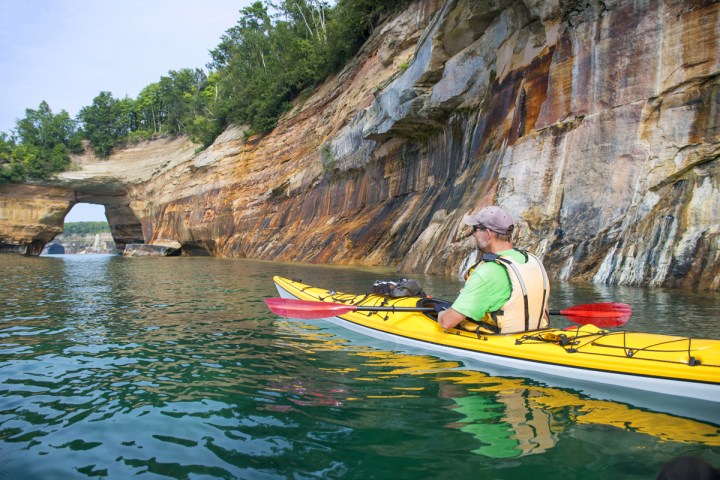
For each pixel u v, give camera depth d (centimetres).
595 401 305
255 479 218
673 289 788
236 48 5203
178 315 685
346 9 2978
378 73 2372
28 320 647
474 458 231
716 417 276
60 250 14462
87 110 5381
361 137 2184
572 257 982
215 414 298
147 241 4903
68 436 270
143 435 269
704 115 856
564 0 1104
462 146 1596
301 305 459
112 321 637
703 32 860
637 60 959
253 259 2823
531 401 307
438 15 1584
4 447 257
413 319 470
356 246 1988
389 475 217
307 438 260
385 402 312
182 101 5481
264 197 3225
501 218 373
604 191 979
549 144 1104
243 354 450
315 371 388
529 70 1235
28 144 5184
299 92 3488
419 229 1619
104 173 5131
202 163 4003
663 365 307
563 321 550
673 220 853
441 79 1600
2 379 377
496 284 368
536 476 212
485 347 384
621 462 223
